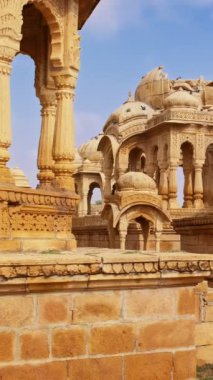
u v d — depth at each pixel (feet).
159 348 21.13
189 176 89.15
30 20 33.58
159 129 88.02
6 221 24.07
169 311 21.40
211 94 106.22
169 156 83.76
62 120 27.89
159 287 21.26
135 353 20.76
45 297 19.53
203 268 21.47
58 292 19.71
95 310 20.26
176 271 21.04
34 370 19.25
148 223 60.49
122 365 20.53
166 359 21.21
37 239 25.55
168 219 57.00
